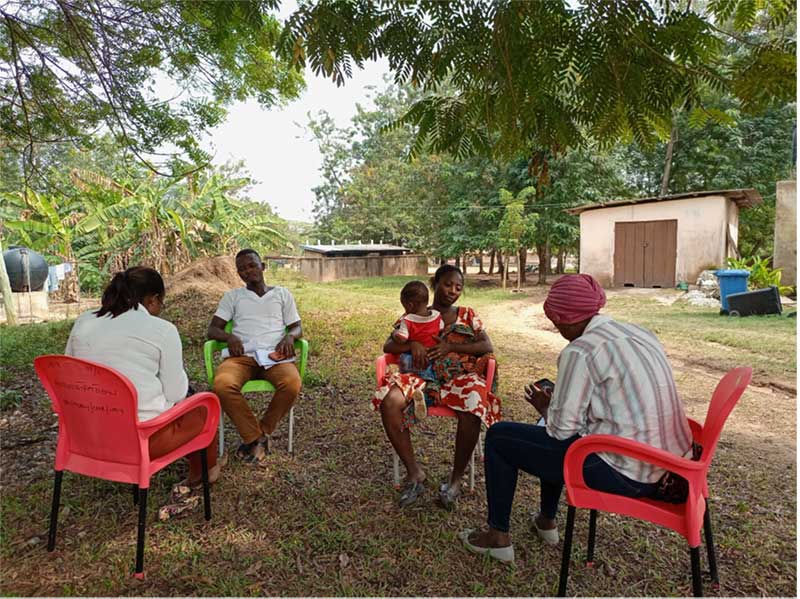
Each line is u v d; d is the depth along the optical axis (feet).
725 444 12.99
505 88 7.20
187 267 33.68
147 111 18.38
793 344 23.94
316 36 6.50
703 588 7.64
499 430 7.94
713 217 50.55
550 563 8.27
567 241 61.82
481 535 8.34
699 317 34.04
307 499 9.97
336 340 23.40
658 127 7.70
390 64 7.23
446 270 10.77
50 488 10.27
